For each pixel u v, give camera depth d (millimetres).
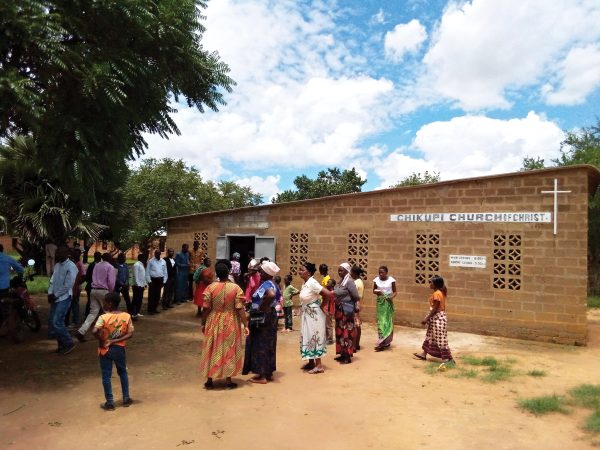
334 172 46281
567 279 9891
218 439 4688
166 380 6719
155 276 12594
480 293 10719
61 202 16719
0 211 16266
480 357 8500
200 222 15305
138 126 9234
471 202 10961
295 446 4551
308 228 13281
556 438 4781
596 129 22922
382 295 9133
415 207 11664
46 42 6277
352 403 5852
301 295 7449
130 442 4590
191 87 9500
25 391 6047
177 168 28375
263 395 6129
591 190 12000
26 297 9297
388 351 8961
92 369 7125
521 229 10375
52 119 6852
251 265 9359
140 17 7344
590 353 9031
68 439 4641
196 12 8219
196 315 12445
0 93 5984
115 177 8945
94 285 8883
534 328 10125
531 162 23844
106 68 6680
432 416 5406
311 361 7566
